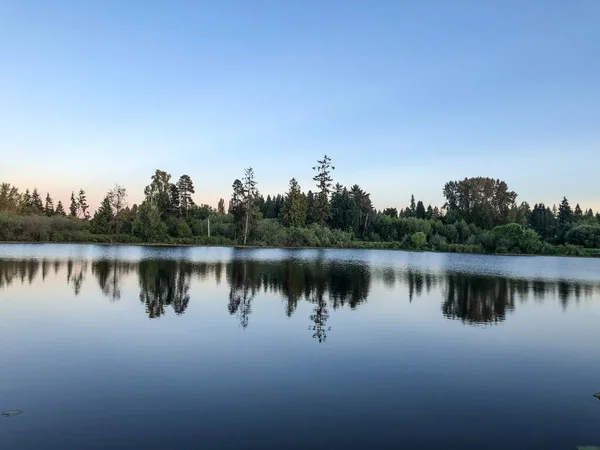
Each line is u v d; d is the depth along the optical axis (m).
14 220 85.38
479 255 83.56
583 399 10.73
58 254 54.00
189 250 73.06
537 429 9.00
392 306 23.11
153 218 90.94
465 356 14.19
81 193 135.88
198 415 9.21
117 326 16.89
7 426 8.59
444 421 9.27
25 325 16.78
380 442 8.27
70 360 12.70
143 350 13.80
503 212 118.75
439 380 11.80
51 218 92.75
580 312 23.05
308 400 10.15
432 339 16.28
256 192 94.56
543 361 13.92
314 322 18.45
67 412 9.27
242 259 54.09
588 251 87.00
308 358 13.35
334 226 115.31
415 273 42.44
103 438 8.17
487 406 10.15
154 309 20.27
